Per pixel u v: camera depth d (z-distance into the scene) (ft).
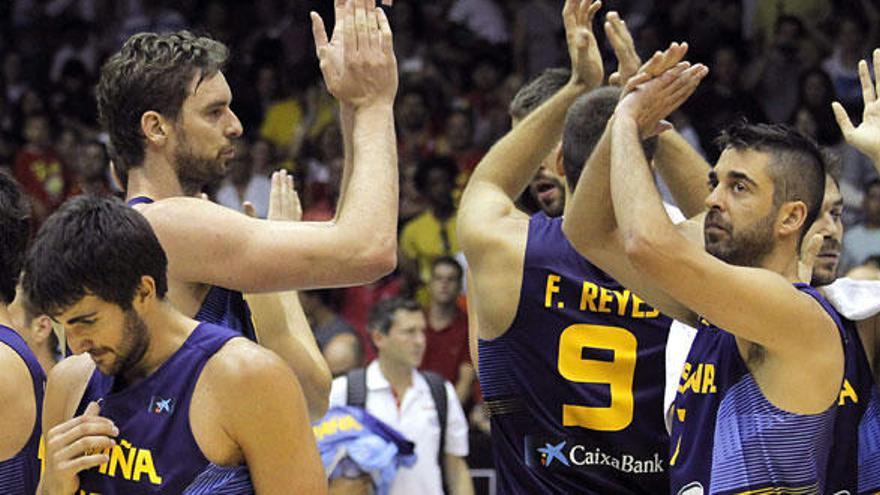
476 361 21.81
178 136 18.47
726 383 17.49
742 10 64.49
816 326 16.89
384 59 17.90
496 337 21.07
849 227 50.19
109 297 15.08
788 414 17.01
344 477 32.91
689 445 17.90
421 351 34.88
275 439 15.65
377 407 34.35
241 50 67.87
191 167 18.61
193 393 15.55
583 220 19.25
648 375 20.51
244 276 17.51
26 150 59.93
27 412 17.93
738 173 17.75
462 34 65.72
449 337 44.01
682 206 22.67
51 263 15.02
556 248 20.76
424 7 66.95
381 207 17.33
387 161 17.61
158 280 15.49
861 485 17.84
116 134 18.67
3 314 18.38
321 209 53.83
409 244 50.24
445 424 34.94
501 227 21.13
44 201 58.90
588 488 20.71
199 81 18.49
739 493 17.13
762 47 63.46
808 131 57.00
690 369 18.10
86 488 15.79
